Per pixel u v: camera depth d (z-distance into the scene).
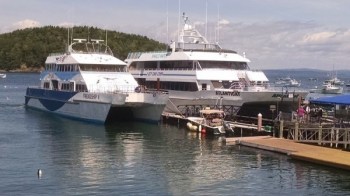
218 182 28.42
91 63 55.28
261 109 52.09
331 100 40.69
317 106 48.56
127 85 54.38
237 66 53.47
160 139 43.22
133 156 35.38
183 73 53.19
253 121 50.84
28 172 29.92
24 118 57.97
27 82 165.50
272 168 31.66
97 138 43.22
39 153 35.88
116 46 191.25
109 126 50.88
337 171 30.72
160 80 57.00
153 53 60.19
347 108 42.03
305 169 31.31
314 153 34.00
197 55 52.59
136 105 51.19
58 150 37.22
